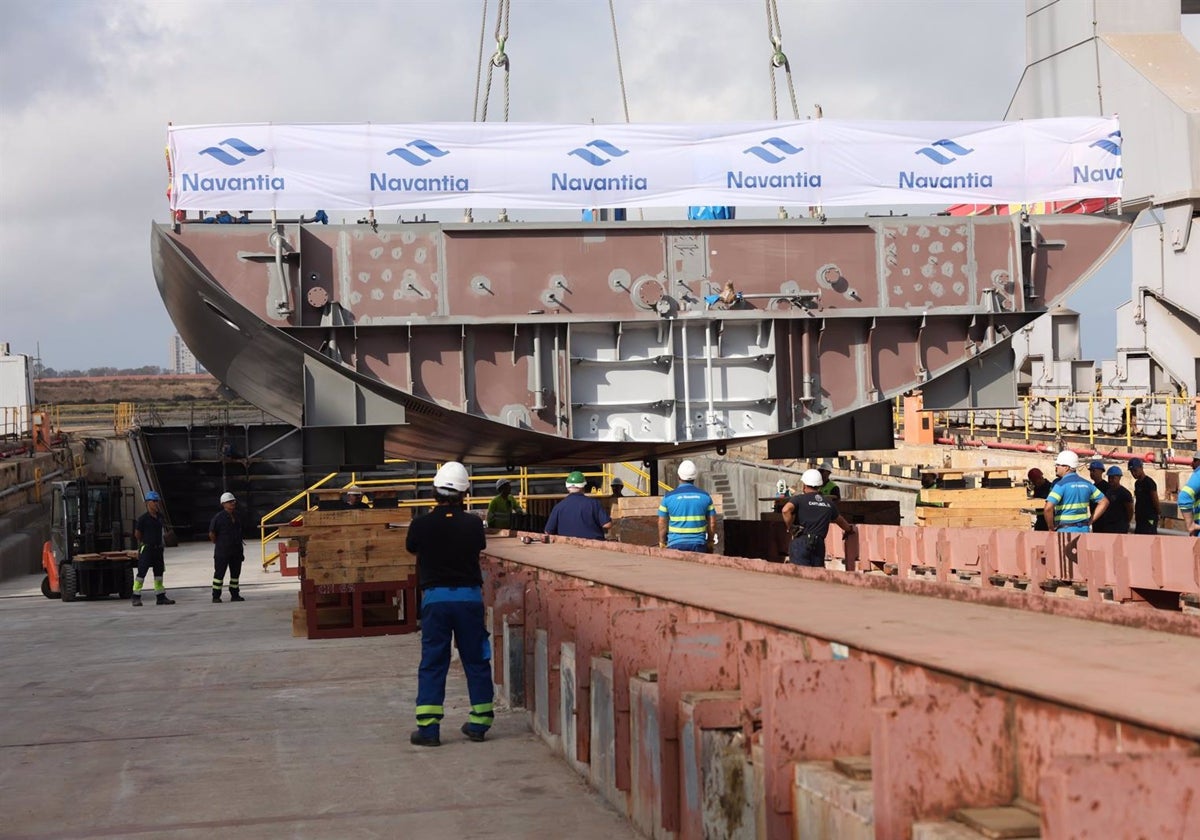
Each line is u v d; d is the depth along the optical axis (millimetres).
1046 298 15773
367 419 15055
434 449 18953
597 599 7645
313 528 16953
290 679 12719
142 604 24844
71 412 82688
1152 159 30328
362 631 16391
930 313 15523
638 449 17078
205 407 71938
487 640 9383
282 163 14625
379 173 14727
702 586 7906
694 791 5551
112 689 12492
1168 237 31859
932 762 3703
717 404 15406
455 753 8844
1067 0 30094
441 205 14828
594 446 16281
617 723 6676
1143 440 31516
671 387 15242
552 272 14945
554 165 14961
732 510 44312
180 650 15758
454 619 9219
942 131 15500
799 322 15539
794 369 15531
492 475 42406
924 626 5352
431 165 14789
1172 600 12617
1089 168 15617
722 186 15133
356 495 19047
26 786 8211
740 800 5156
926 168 15445
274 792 7836
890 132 15398
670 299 15125
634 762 6527
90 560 27141
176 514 50250
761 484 41188
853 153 15297
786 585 7977
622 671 6656
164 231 14359
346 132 14719
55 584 29094
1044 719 3611
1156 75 29891
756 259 15312
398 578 16344
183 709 11102
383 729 9844
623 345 15250
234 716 10641
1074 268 15812
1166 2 30203
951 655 4395
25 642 17875
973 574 16016
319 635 16312
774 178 15195
